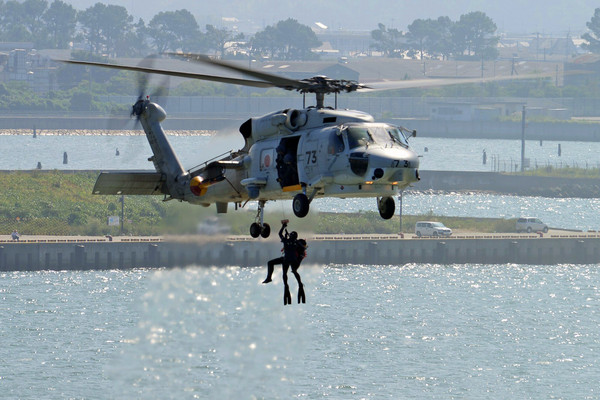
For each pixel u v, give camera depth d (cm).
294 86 14525
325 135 14525
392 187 14325
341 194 14475
